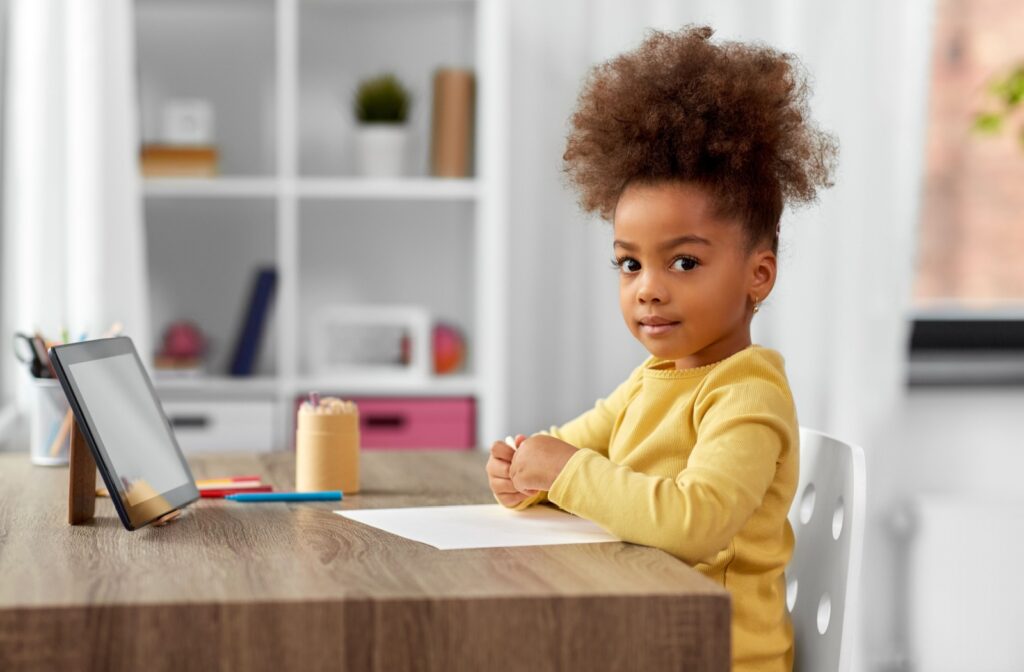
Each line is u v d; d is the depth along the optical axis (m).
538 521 1.08
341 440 1.24
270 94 2.71
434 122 2.59
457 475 1.37
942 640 2.62
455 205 2.80
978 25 2.87
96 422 1.04
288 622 0.80
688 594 0.82
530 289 2.72
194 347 2.54
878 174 2.63
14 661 0.78
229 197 2.67
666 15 2.67
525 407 2.73
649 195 1.05
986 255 2.89
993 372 2.83
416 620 0.80
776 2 2.67
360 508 1.16
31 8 2.22
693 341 1.06
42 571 0.88
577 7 2.70
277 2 2.61
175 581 0.85
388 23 2.76
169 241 2.70
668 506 0.95
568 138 1.20
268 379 2.51
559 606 0.81
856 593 1.07
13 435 2.22
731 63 1.10
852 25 2.61
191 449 2.38
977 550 2.62
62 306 2.26
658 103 1.06
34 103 2.22
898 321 2.65
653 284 1.05
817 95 2.61
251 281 2.72
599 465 1.01
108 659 0.78
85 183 2.25
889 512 2.68
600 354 2.72
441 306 2.81
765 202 1.08
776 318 2.67
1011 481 2.84
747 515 0.96
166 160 2.44
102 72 2.27
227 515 1.11
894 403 2.65
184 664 0.79
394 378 2.53
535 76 2.70
